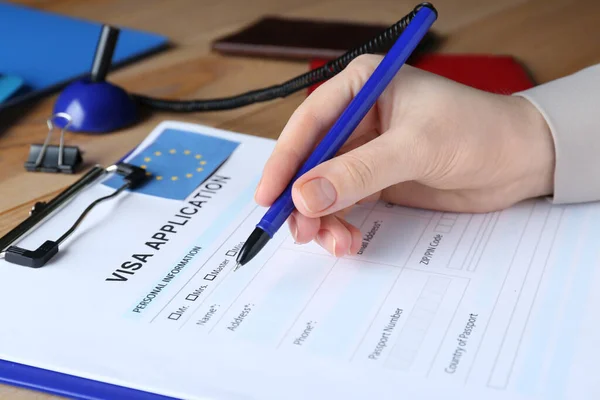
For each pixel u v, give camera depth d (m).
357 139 0.58
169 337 0.45
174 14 1.01
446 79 0.57
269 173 0.51
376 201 0.59
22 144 0.70
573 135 0.56
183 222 0.57
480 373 0.42
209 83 0.81
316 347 0.44
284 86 0.71
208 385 0.42
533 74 0.79
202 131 0.70
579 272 0.50
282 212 0.48
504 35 0.90
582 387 0.41
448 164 0.53
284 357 0.43
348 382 0.42
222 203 0.59
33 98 0.78
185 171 0.64
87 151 0.69
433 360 0.43
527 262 0.51
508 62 0.81
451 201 0.57
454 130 0.53
